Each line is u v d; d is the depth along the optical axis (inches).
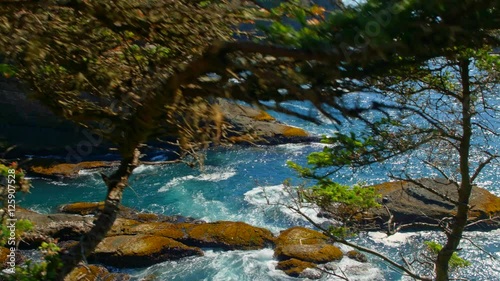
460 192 297.7
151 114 122.6
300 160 793.6
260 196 668.1
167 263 511.5
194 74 109.6
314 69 101.6
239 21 125.3
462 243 541.3
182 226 560.1
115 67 145.6
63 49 137.7
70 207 619.2
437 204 579.8
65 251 142.2
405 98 276.2
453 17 92.8
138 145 137.7
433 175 623.8
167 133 135.1
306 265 496.1
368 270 491.5
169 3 119.5
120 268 501.4
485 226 566.9
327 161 274.1
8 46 130.8
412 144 279.4
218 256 523.5
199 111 126.5
